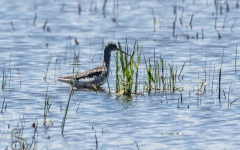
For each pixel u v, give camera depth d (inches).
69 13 1233.4
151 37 1028.5
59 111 639.1
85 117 618.2
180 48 948.6
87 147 535.2
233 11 1217.4
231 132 570.6
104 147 535.2
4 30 1091.9
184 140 550.9
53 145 539.8
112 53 922.7
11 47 964.6
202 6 1274.6
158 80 754.2
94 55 913.5
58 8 1282.0
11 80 772.0
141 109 645.3
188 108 646.5
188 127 585.9
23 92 716.0
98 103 669.9
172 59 879.7
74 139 554.6
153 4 1305.4
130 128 584.4
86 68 842.2
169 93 705.6
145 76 787.4
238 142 544.4
